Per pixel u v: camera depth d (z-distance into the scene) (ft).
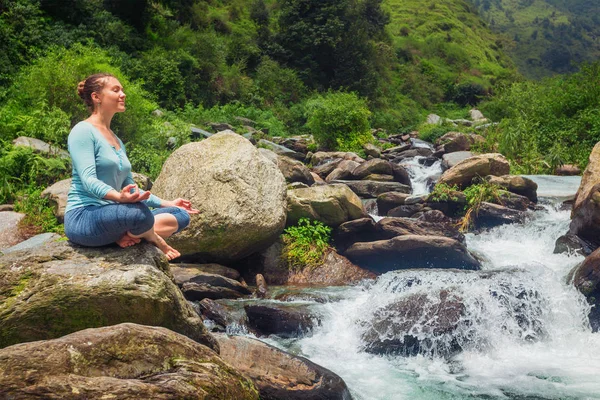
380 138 77.25
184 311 12.59
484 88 153.99
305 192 27.27
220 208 23.04
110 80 12.05
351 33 117.91
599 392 14.82
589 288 19.71
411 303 18.79
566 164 47.67
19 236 26.27
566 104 56.44
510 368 16.72
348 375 16.19
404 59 162.81
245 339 15.08
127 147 41.06
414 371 16.55
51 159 32.40
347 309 20.02
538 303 19.31
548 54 425.69
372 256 25.36
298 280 24.72
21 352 8.54
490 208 29.78
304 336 18.99
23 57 58.39
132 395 8.48
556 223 27.27
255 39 113.50
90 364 8.95
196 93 81.61
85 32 68.33
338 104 61.72
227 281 21.86
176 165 24.72
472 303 18.66
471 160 33.81
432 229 26.71
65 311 11.61
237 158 24.09
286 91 101.76
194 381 9.33
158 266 12.48
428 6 239.09
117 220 11.55
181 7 102.27
